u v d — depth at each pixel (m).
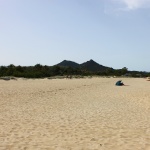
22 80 49.69
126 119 11.68
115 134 8.95
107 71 121.06
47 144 7.67
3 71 70.38
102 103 17.23
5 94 21.33
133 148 7.35
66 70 102.12
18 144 7.62
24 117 11.86
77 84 38.59
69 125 10.30
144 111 13.97
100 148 7.33
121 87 33.91
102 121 11.17
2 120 11.04
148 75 113.62
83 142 7.93
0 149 7.10
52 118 11.75
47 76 77.81
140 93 24.27
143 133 9.10
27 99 18.61
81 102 17.67
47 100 18.38
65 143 7.81
